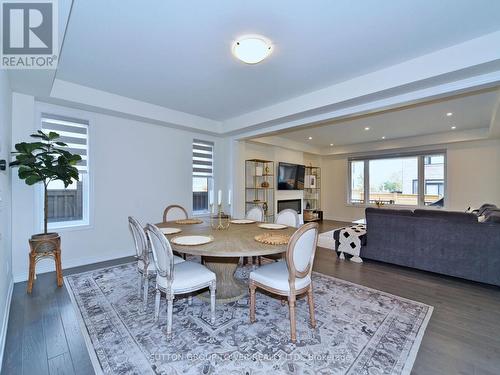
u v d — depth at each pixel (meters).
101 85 3.34
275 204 6.66
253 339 1.94
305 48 2.43
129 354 1.76
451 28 2.13
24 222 3.08
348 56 2.59
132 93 3.62
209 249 2.03
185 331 2.04
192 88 3.43
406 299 2.64
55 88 3.14
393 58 2.63
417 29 2.15
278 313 2.34
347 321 2.20
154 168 4.46
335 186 8.56
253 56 2.36
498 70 2.39
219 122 5.13
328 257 4.22
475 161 5.88
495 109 3.69
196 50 2.48
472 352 1.80
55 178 2.91
